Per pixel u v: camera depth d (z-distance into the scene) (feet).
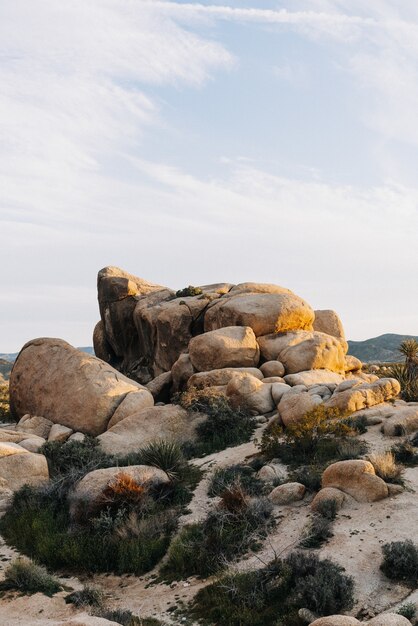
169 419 91.35
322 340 115.34
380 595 38.04
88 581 48.62
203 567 46.32
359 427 76.48
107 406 99.09
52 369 109.60
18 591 45.37
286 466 66.90
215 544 48.01
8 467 72.18
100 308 165.89
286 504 55.67
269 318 120.78
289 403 83.41
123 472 61.98
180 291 149.89
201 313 135.54
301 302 126.00
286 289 145.07
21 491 67.82
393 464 58.49
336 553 43.86
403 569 39.73
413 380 105.81
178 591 43.96
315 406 81.20
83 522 58.13
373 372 139.44
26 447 85.76
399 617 31.07
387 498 52.95
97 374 104.01
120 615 39.19
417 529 45.98
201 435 88.28
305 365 111.34
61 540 55.01
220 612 38.93
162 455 69.82
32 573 46.83
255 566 44.09
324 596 36.70
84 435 96.63
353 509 51.90
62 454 80.18
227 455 77.46
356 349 449.89
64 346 113.29
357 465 54.65
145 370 146.30
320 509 51.72
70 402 101.86
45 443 83.56
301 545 46.26
